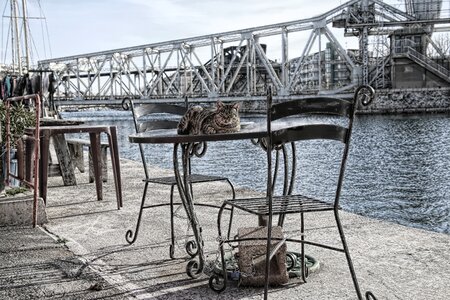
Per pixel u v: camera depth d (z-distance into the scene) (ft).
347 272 10.62
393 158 86.53
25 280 10.48
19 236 13.96
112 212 17.42
